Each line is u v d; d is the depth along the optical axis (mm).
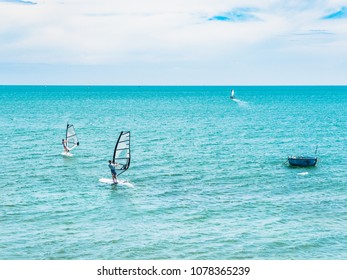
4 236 39406
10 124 125500
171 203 49562
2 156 75375
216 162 72688
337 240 39250
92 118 150125
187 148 86562
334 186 57656
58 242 38375
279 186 57469
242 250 37000
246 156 78562
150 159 74500
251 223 43312
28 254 35906
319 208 48094
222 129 119562
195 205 48781
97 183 58031
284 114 173250
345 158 78000
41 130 112500
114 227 42062
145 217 44938
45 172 64000
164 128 121250
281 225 42781
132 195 52594
